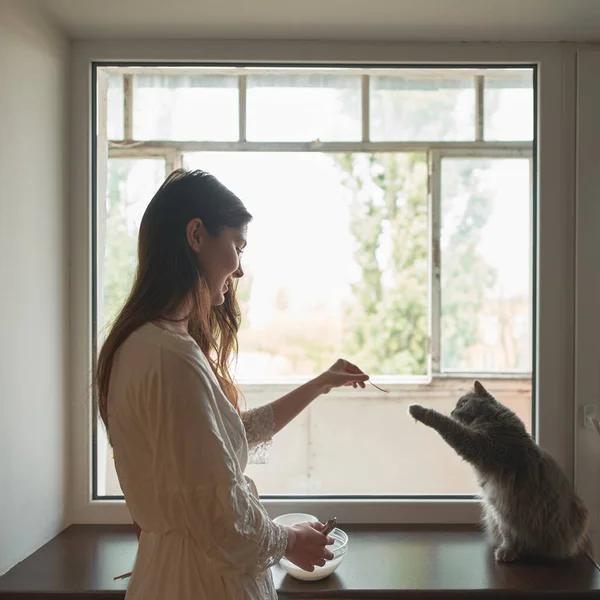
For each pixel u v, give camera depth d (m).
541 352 1.26
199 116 1.94
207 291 0.79
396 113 2.17
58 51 1.21
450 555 1.13
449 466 2.44
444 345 2.57
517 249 2.32
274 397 2.53
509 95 2.04
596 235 1.25
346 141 2.13
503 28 1.21
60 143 1.23
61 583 1.00
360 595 0.98
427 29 1.22
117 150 1.76
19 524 1.07
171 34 1.25
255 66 1.32
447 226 2.47
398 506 1.28
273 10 1.13
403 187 2.63
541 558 1.10
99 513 1.27
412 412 1.14
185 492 0.66
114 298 1.63
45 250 1.16
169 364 0.69
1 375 1.00
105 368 0.75
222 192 0.79
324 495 1.33
